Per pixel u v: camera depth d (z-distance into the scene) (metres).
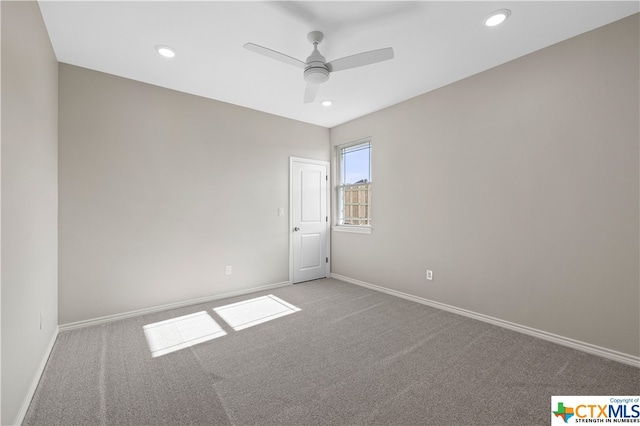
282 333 2.70
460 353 2.31
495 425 1.54
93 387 1.87
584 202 2.30
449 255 3.24
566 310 2.40
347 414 1.63
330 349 2.39
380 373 2.04
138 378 1.98
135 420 1.59
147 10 2.02
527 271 2.63
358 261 4.41
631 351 2.10
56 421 1.58
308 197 4.61
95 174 2.86
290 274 4.41
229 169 3.77
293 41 2.41
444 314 3.17
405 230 3.71
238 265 3.87
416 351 2.35
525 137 2.62
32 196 1.83
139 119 3.11
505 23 2.18
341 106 3.91
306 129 4.58
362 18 2.13
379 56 2.12
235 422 1.58
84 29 2.23
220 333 2.70
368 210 4.32
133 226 3.08
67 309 2.73
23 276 1.65
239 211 3.87
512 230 2.72
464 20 2.15
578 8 2.01
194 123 3.48
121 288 3.01
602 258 2.22
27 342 1.71
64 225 2.71
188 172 3.44
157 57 2.64
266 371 2.07
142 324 2.89
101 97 2.90
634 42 2.07
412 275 3.64
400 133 3.76
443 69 2.89
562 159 2.41
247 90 3.38
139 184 3.11
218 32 2.28
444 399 1.75
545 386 1.87
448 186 3.23
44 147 2.15
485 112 2.91
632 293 2.10
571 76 2.35
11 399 1.46
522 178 2.65
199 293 3.54
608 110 2.18
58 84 2.67
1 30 1.37
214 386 1.89
